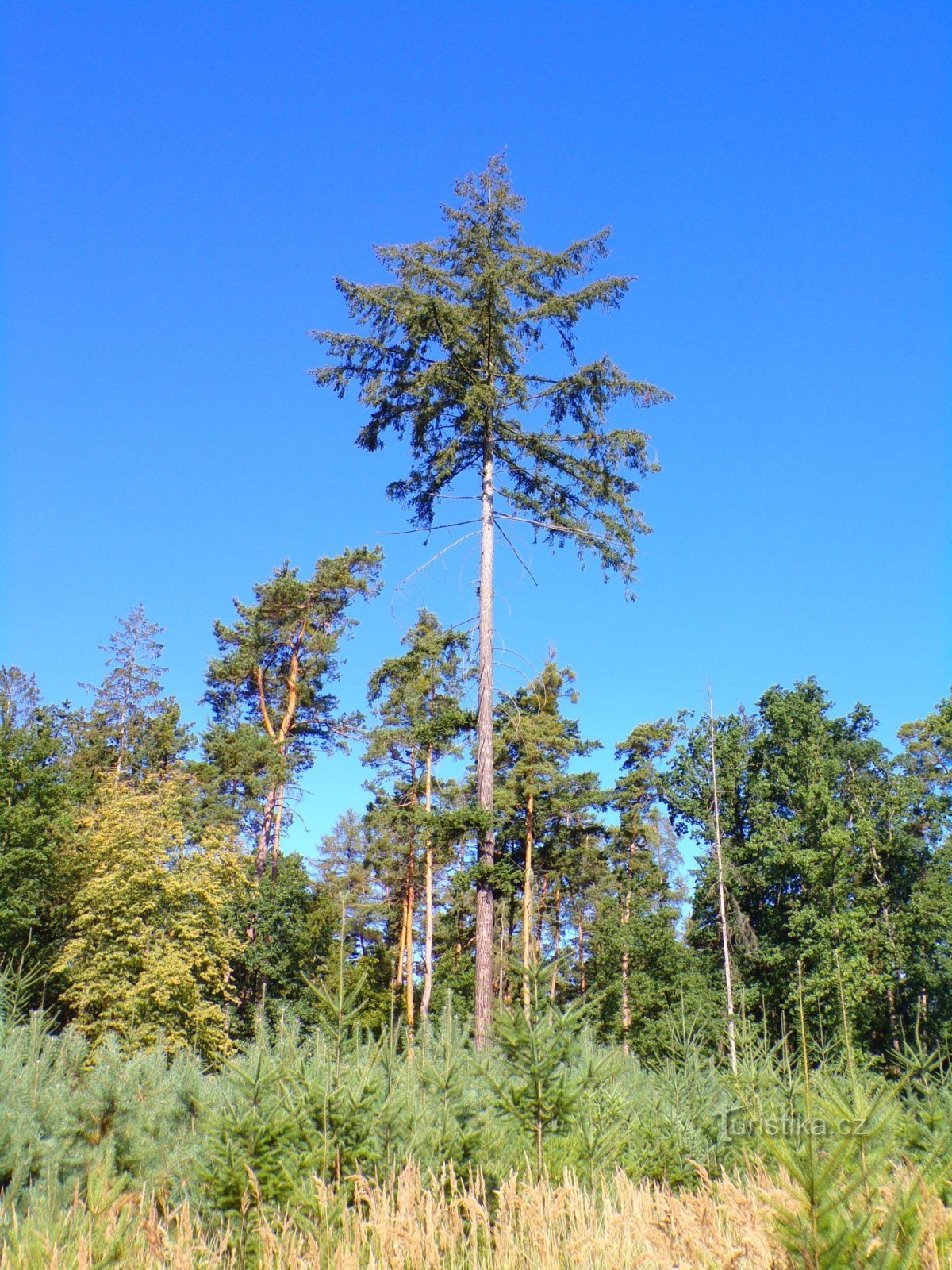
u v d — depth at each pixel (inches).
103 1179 203.9
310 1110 248.1
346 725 1517.0
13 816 1079.0
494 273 716.0
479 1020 623.2
